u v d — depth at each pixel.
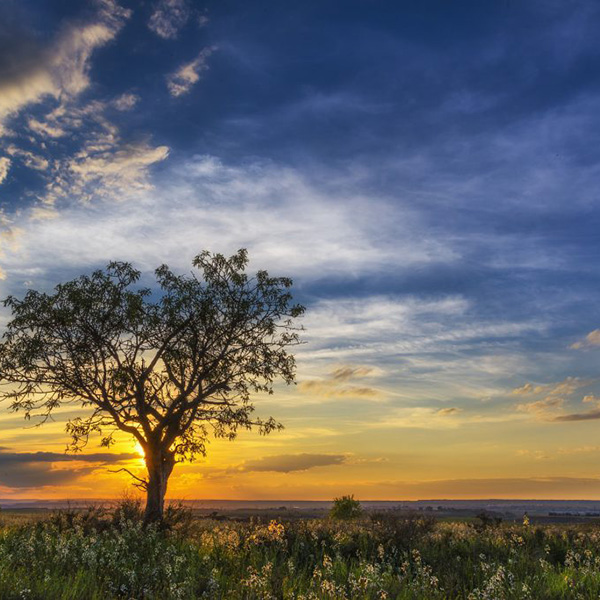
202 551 13.38
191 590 8.98
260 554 12.64
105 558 11.59
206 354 24.14
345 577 10.79
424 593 9.43
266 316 24.92
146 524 17.97
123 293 23.25
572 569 11.08
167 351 23.69
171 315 23.27
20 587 8.59
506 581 9.89
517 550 14.09
